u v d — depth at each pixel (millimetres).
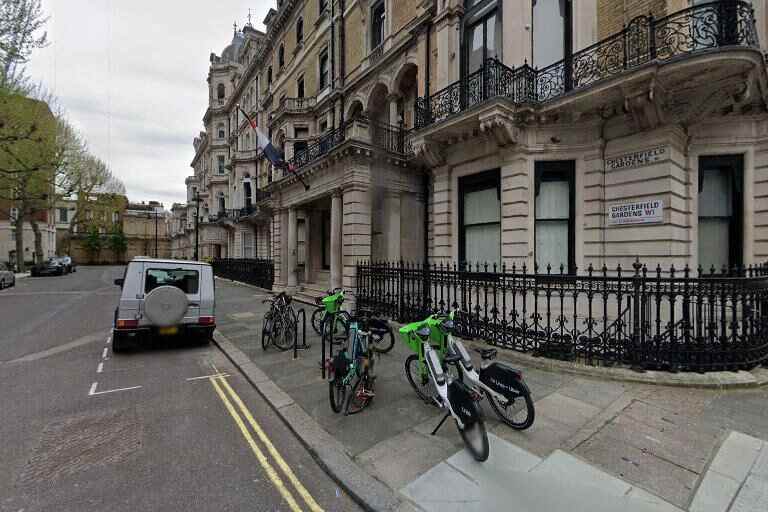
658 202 6148
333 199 12000
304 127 18781
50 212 45031
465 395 3141
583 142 7094
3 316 10688
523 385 3475
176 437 3643
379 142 11289
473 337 6688
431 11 10531
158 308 6375
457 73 9367
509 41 7809
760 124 6527
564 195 7379
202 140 45094
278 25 22250
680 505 2447
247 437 3666
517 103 7113
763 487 2607
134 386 5078
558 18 7629
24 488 2773
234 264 24766
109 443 3492
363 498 2607
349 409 4121
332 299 7484
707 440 3258
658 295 4844
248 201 31766
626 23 6586
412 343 4496
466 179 8875
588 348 5230
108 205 45500
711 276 5160
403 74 12555
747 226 6578
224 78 39531
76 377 5410
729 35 5211
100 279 26922
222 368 5977
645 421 3623
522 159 7383
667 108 5984
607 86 5930
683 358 4746
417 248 12289
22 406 4344
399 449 3266
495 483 2738
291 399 4477
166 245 74312
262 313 11352
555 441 3297
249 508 2598
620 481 2713
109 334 8258
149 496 2711
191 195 54844
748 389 4359
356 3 14898
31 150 21109
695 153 6680
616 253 6723
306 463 3205
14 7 14852
